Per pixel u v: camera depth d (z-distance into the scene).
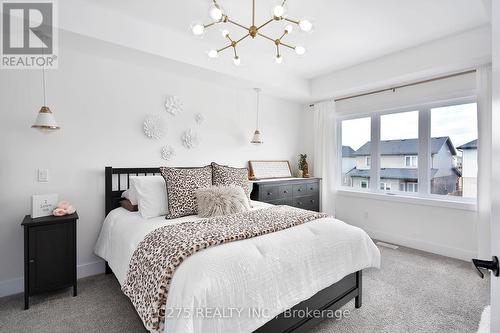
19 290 2.31
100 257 2.70
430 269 2.77
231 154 3.79
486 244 2.76
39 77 2.38
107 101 2.74
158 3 2.25
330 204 4.28
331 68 3.73
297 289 1.57
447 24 2.57
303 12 2.36
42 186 2.42
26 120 2.34
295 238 1.74
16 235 2.31
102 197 2.74
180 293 1.22
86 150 2.63
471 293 2.27
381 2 2.22
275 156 4.39
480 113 2.81
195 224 1.90
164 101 3.12
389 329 1.81
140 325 1.85
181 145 3.28
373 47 3.08
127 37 2.45
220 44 3.02
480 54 2.60
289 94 4.12
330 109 4.28
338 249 1.87
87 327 1.82
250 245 1.56
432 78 3.23
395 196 3.63
